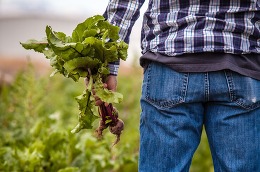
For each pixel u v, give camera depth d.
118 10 2.88
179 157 2.79
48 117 4.95
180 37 2.70
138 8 2.89
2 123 5.09
